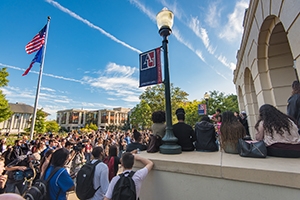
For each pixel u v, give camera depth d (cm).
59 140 934
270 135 202
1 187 306
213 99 2295
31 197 190
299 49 261
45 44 1079
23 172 361
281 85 431
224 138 233
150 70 287
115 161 349
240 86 846
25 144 707
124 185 178
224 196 165
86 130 4328
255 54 490
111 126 6650
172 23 290
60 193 213
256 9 443
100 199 233
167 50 277
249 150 196
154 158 214
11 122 4484
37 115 3164
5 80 1705
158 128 275
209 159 197
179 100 2509
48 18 1112
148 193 209
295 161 173
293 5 268
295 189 140
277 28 389
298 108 259
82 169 249
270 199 147
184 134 262
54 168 229
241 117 684
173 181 194
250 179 155
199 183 179
